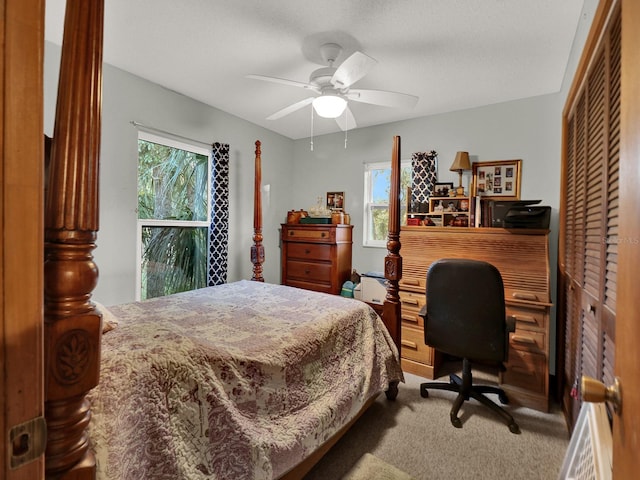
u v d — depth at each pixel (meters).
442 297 2.00
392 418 2.00
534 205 2.58
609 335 1.13
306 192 4.23
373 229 3.79
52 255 0.62
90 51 0.62
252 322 1.65
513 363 2.23
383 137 3.60
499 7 1.65
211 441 1.06
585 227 1.55
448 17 1.74
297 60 2.24
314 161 4.15
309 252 3.70
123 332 1.29
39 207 0.41
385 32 1.88
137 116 2.55
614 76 1.16
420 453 1.67
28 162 0.39
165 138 2.81
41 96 0.40
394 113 3.24
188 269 3.14
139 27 1.88
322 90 2.09
